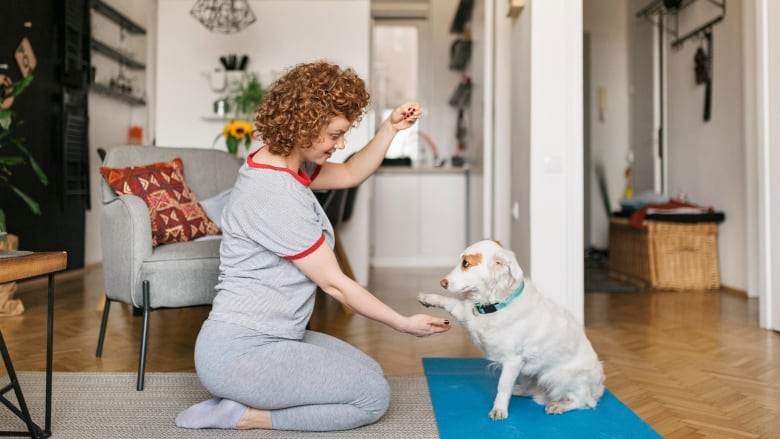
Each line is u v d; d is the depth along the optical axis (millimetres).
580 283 3180
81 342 2836
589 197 6789
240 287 1679
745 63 4301
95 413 1898
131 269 2312
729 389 2268
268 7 4867
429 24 7762
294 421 1707
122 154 2814
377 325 3352
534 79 3184
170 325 3238
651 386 2301
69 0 5098
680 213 4730
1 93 4227
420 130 7766
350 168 2029
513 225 3748
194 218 2686
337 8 4863
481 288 1818
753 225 4312
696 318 3572
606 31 6762
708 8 4926
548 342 1895
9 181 4391
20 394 1636
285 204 1611
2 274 1420
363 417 1741
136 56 6594
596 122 6777
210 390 1686
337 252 3951
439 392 2162
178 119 4895
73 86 5211
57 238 5074
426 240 6184
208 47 4887
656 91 5840
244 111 4504
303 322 1748
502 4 4469
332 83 1572
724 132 4730
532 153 3182
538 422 1880
